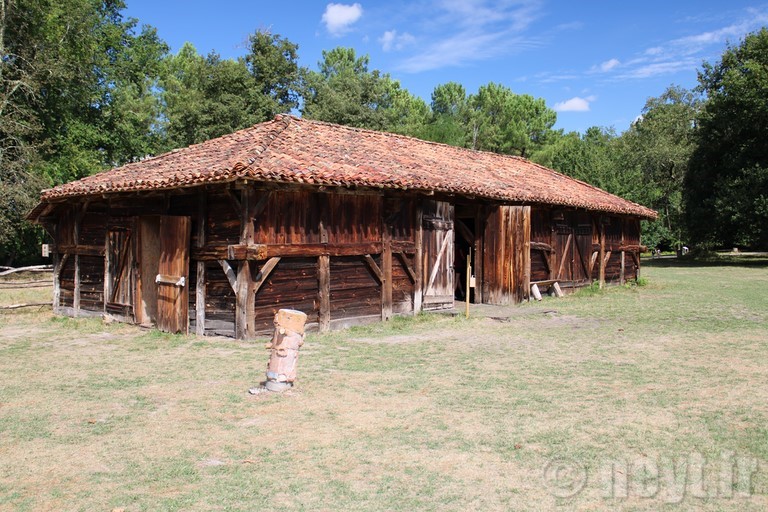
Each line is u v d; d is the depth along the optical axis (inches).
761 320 526.9
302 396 279.7
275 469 196.4
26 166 1025.5
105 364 355.3
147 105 1609.3
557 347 400.2
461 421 242.2
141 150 1413.6
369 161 529.7
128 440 224.7
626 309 605.3
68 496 178.7
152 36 1470.2
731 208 1348.4
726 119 1402.6
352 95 1768.0
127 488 183.6
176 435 229.3
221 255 428.1
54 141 1152.8
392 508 168.9
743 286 877.2
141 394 286.8
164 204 473.4
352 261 489.4
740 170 1396.4
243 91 1510.8
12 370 340.8
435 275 568.7
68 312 573.6
